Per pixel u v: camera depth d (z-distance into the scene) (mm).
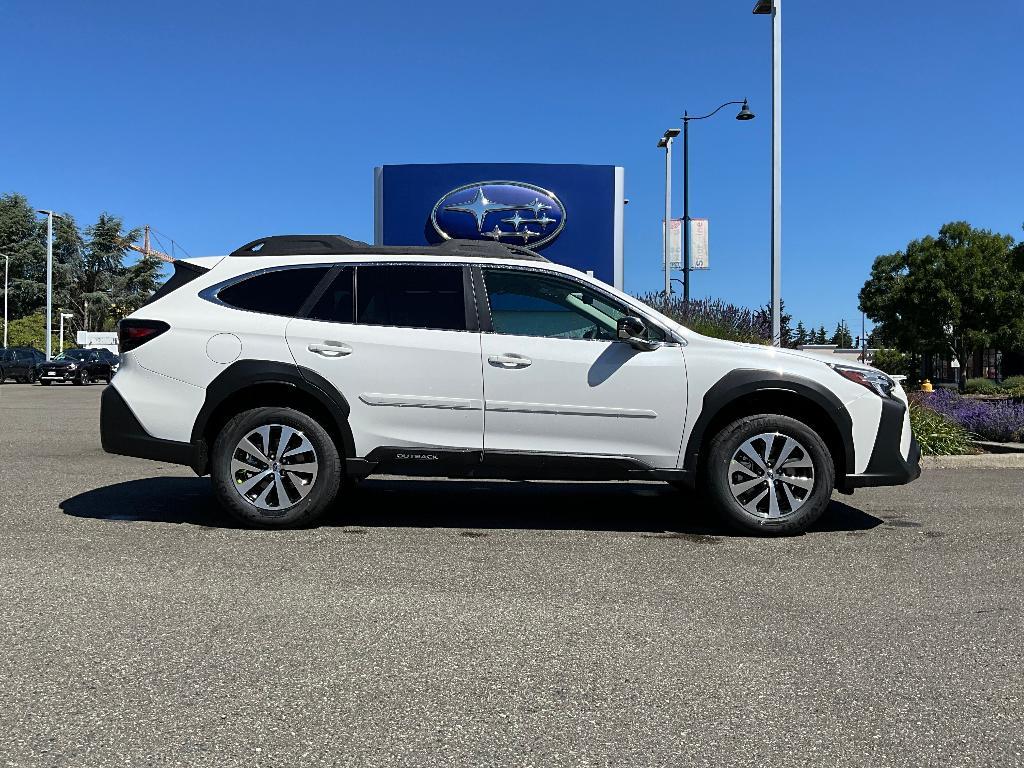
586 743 2734
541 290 5895
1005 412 11602
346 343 5703
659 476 5746
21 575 4531
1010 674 3324
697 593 4371
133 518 6023
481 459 5680
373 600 4191
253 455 5691
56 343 73812
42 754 2621
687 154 24219
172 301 5867
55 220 82938
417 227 17703
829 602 4230
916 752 2697
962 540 5629
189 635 3662
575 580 4594
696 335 5840
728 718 2922
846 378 5785
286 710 2947
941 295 36125
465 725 2850
